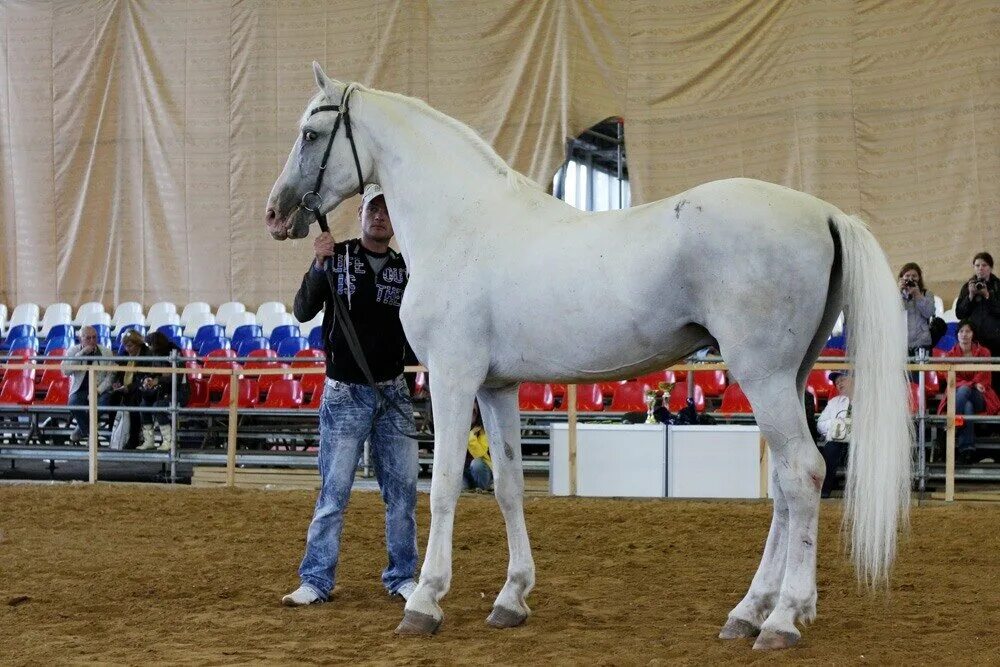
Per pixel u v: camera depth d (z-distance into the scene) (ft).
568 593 20.10
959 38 50.29
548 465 40.75
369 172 18.90
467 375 16.89
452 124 18.35
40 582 21.29
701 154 53.72
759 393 14.80
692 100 53.78
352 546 26.07
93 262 63.72
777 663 14.14
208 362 47.98
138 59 62.90
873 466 14.44
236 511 32.22
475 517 30.83
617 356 15.76
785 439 14.79
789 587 14.96
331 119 18.92
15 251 64.95
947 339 45.52
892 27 51.13
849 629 16.52
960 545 25.57
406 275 20.06
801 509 14.82
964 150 50.08
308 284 20.22
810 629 16.51
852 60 51.62
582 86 55.21
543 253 16.30
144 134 62.85
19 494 36.14
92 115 63.62
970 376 38.34
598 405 44.09
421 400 42.91
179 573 22.25
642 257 15.30
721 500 34.68
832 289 15.57
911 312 39.78
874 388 14.61
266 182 60.80
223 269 61.31
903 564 23.08
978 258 39.68
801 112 52.21
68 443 49.44
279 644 15.94
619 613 18.11
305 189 19.22
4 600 19.30
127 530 28.66
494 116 56.75
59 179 64.18
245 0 60.95
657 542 26.45
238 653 15.29
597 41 55.01
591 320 15.70
